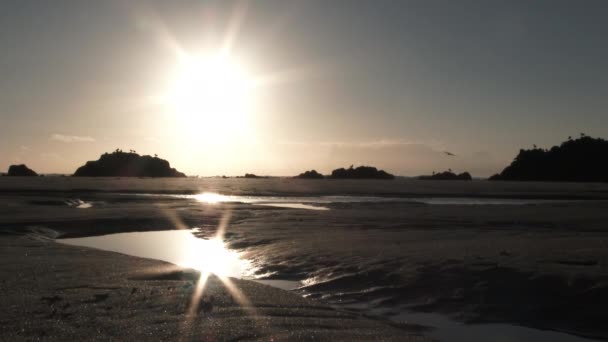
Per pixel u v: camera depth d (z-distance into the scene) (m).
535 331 9.73
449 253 15.66
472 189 95.44
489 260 14.00
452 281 12.51
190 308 9.96
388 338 8.54
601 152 174.50
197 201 54.31
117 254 17.45
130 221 29.42
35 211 34.47
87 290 11.30
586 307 10.30
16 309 9.51
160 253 19.88
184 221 30.41
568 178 172.38
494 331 9.75
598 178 165.00
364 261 15.29
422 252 16.17
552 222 28.50
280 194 76.25
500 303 11.02
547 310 10.46
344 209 41.97
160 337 8.09
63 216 30.95
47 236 24.84
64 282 12.13
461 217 32.22
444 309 11.07
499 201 59.41
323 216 33.47
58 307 9.76
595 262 13.30
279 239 21.56
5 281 12.05
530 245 17.22
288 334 8.45
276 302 10.77
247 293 11.59
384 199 63.25
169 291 11.41
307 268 15.46
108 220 29.34
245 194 75.44
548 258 14.05
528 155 192.62
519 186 115.38
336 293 12.74
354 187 108.94
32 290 11.16
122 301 10.36
